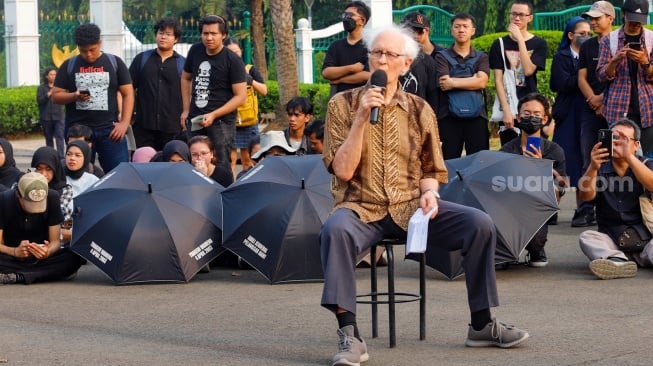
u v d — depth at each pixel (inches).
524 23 525.3
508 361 269.9
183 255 385.4
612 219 393.7
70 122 518.9
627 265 377.4
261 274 388.8
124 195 391.9
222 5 1523.1
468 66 509.0
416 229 266.2
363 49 500.4
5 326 322.0
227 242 385.1
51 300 363.9
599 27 494.3
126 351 287.1
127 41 1150.3
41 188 388.2
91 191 396.5
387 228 275.7
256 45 1139.9
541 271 397.1
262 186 388.5
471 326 285.0
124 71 519.5
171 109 538.9
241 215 385.7
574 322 313.6
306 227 380.8
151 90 538.6
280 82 847.1
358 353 262.5
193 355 281.6
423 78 500.1
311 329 312.5
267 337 303.3
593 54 488.1
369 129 274.5
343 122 274.8
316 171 393.1
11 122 1049.5
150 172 401.4
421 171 281.1
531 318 319.6
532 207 377.7
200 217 391.5
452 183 384.8
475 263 278.1
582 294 354.0
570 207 558.9
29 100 1053.8
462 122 510.6
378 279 387.5
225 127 495.8
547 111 420.5
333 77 503.2
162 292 373.7
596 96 484.7
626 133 381.4
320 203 384.2
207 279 397.4
